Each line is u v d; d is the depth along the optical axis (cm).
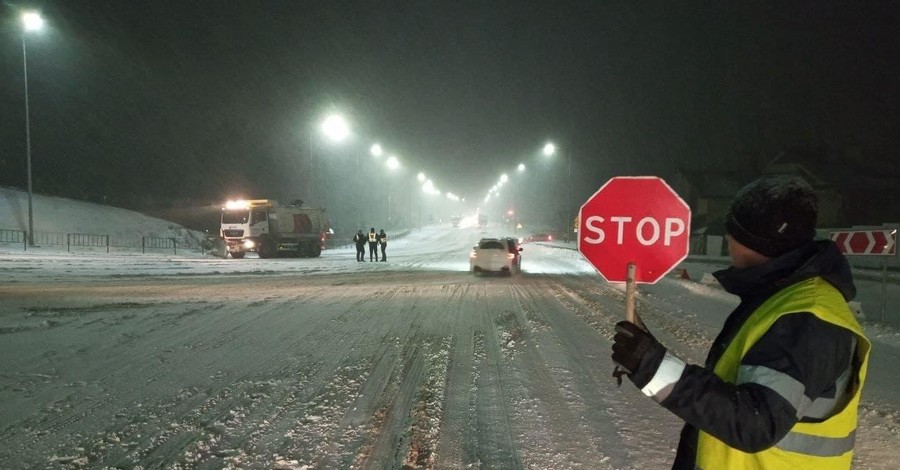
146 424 522
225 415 547
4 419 532
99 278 1880
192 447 471
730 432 157
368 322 1063
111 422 526
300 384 653
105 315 1105
